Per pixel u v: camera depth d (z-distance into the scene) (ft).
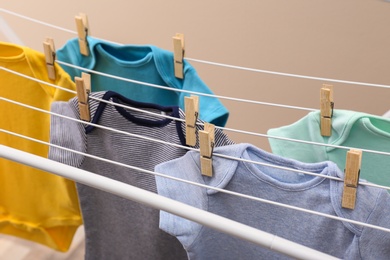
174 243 3.64
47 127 3.86
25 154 2.94
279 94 5.32
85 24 3.66
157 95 3.78
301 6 4.76
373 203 2.72
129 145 3.41
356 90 5.09
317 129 3.18
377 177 3.20
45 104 3.78
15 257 5.58
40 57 3.57
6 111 3.89
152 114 3.18
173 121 3.22
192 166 3.06
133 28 5.26
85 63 3.79
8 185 4.20
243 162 3.03
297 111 5.41
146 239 3.70
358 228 2.76
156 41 5.27
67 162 3.39
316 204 2.93
